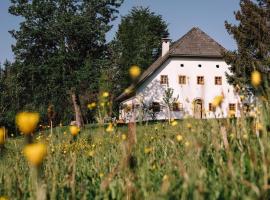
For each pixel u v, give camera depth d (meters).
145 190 3.06
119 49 43.91
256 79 3.53
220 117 4.93
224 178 3.12
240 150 3.82
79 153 6.98
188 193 2.72
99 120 4.99
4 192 3.90
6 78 40.75
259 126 4.00
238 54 35.03
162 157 4.50
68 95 43.44
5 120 27.53
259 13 35.16
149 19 69.19
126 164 3.51
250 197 2.66
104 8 42.03
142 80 48.34
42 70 39.66
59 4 41.16
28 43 40.56
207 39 50.59
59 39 40.53
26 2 40.72
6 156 5.71
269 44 33.03
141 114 4.62
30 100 40.59
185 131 4.16
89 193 3.80
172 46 55.06
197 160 3.29
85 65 39.56
